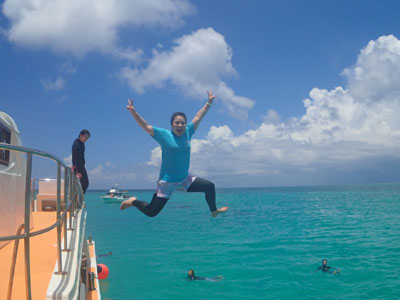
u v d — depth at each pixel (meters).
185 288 14.93
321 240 26.08
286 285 14.96
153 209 4.09
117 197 90.88
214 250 23.44
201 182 4.17
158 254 22.50
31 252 5.06
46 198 11.46
